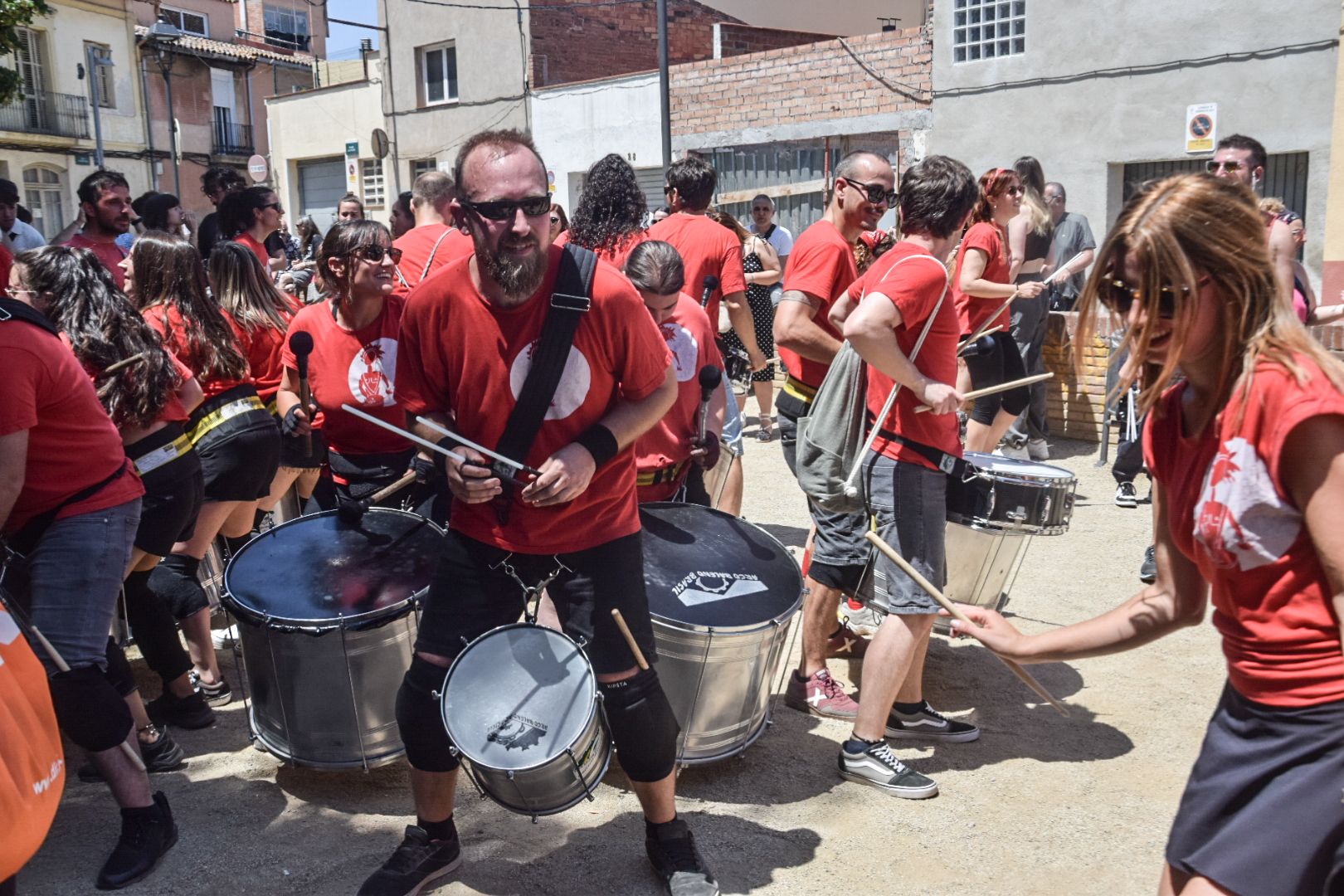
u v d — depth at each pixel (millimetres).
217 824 3350
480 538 2793
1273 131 11578
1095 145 12961
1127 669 4469
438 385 2764
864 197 4242
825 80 15820
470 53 21656
